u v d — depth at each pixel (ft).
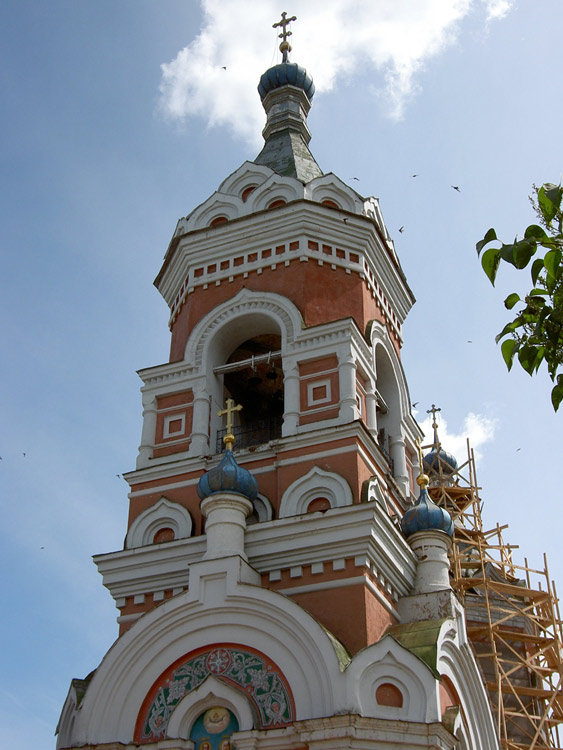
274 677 69.92
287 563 78.13
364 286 99.55
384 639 67.97
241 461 86.84
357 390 88.84
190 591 74.23
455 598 80.38
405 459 100.01
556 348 36.81
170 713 71.36
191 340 95.91
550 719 105.19
